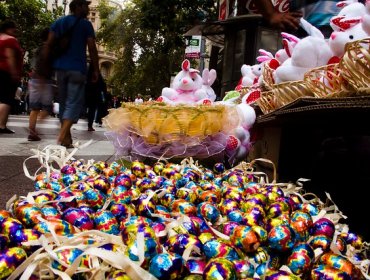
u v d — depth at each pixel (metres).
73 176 1.46
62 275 0.68
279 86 1.83
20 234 0.82
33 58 5.47
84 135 7.48
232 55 6.07
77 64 4.71
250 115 2.53
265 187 1.43
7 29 5.59
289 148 2.03
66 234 0.88
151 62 22.36
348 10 1.71
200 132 2.33
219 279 0.70
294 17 2.48
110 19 24.00
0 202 1.92
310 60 1.82
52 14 33.09
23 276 0.67
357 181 1.76
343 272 0.76
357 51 1.31
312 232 0.97
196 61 16.77
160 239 0.90
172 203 1.16
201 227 0.97
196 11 7.98
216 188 1.34
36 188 1.38
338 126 1.77
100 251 0.68
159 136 2.36
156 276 0.71
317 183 1.88
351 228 1.49
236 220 1.02
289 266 0.81
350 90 1.39
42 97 5.33
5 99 5.99
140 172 1.61
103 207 1.11
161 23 8.21
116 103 21.75
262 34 5.72
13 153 3.93
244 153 2.57
